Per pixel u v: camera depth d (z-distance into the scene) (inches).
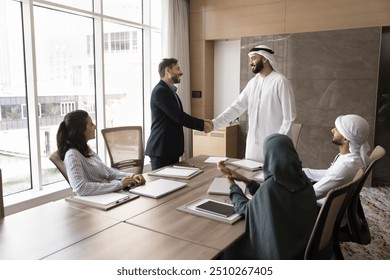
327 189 82.3
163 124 114.6
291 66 181.8
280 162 59.0
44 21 146.1
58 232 60.7
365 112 168.2
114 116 187.5
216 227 63.0
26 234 59.9
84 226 63.3
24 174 142.4
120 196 78.3
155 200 77.8
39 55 145.4
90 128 86.6
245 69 195.6
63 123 84.7
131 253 53.2
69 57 159.0
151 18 201.2
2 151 133.8
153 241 57.3
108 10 173.9
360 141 82.1
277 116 120.7
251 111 126.4
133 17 190.9
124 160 120.4
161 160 115.9
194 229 62.1
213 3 205.6
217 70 222.2
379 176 176.2
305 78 179.0
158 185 87.2
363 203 150.3
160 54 206.4
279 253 56.6
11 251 53.9
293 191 58.7
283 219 57.8
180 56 207.3
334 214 62.9
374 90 165.3
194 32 215.2
